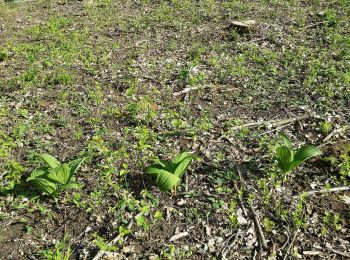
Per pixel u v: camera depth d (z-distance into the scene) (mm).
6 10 3959
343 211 1383
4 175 1606
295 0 3561
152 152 1692
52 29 3254
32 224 1394
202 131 1835
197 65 2457
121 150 1694
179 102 2074
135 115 1939
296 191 1474
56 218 1409
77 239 1327
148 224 1361
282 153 1449
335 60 2426
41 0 4301
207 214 1392
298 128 1829
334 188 1463
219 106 2053
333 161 1567
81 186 1468
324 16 3115
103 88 2271
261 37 2834
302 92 2100
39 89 2291
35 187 1528
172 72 2412
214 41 2834
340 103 1978
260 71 2344
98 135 1820
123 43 2922
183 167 1455
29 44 2988
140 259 1256
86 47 2865
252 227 1340
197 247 1286
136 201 1433
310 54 2525
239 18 3199
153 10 3658
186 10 3537
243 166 1606
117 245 1297
